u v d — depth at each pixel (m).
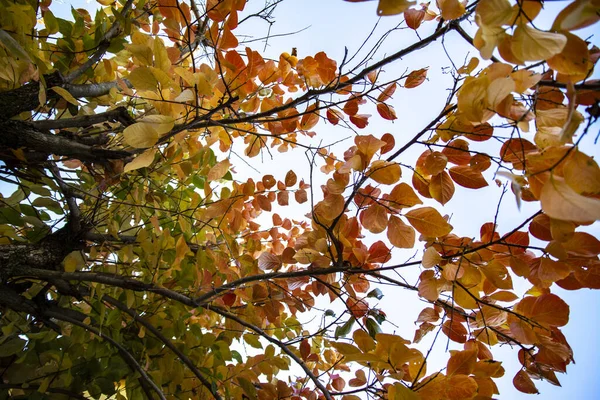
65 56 1.97
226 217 2.25
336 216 1.46
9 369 1.76
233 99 1.44
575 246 1.16
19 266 1.63
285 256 1.91
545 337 1.42
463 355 1.34
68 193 1.81
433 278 1.46
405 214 1.41
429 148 1.42
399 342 1.17
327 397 1.46
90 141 1.85
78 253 1.77
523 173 1.13
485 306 1.57
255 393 1.92
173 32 1.94
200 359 1.91
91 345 1.79
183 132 1.50
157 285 1.70
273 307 2.04
